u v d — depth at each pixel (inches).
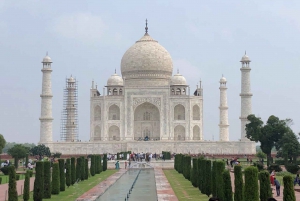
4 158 7475.4
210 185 3314.5
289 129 6348.4
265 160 7140.8
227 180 2657.5
